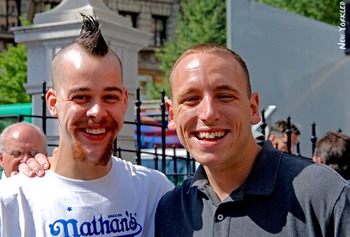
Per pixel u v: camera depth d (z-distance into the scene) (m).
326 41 8.83
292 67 8.36
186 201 2.34
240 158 2.18
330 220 2.03
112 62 2.39
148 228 2.56
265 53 7.98
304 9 19.28
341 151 4.20
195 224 2.25
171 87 2.29
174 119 2.29
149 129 12.14
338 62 8.93
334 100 8.88
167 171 7.62
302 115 8.48
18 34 6.01
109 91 2.37
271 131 6.10
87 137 2.37
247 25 7.74
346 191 2.03
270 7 8.09
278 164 2.18
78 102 2.36
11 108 9.98
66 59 2.37
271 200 2.12
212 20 26.69
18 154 3.84
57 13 5.90
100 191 2.43
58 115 2.42
